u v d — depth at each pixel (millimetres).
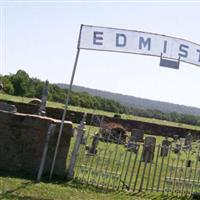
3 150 13227
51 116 44250
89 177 13664
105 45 13266
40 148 13297
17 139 13281
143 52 13508
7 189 11109
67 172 13547
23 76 85125
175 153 26266
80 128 13578
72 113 44594
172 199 13125
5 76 84125
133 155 22172
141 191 13570
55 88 86625
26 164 13281
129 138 30000
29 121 13273
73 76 13172
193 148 29438
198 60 13867
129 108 109188
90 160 17703
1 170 13094
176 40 13625
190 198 13562
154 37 13484
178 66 13711
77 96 89438
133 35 13398
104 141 25828
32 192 11234
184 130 51625
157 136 49438
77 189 12414
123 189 13422
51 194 11367
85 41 13156
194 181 14391
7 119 13227
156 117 111562
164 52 13578
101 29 13234
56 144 13312
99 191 12664
